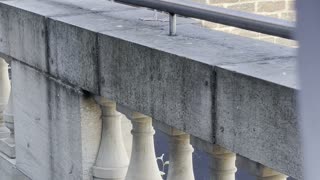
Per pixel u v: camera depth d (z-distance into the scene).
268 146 3.71
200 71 4.16
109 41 5.11
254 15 4.16
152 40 4.87
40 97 6.39
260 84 3.70
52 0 6.80
